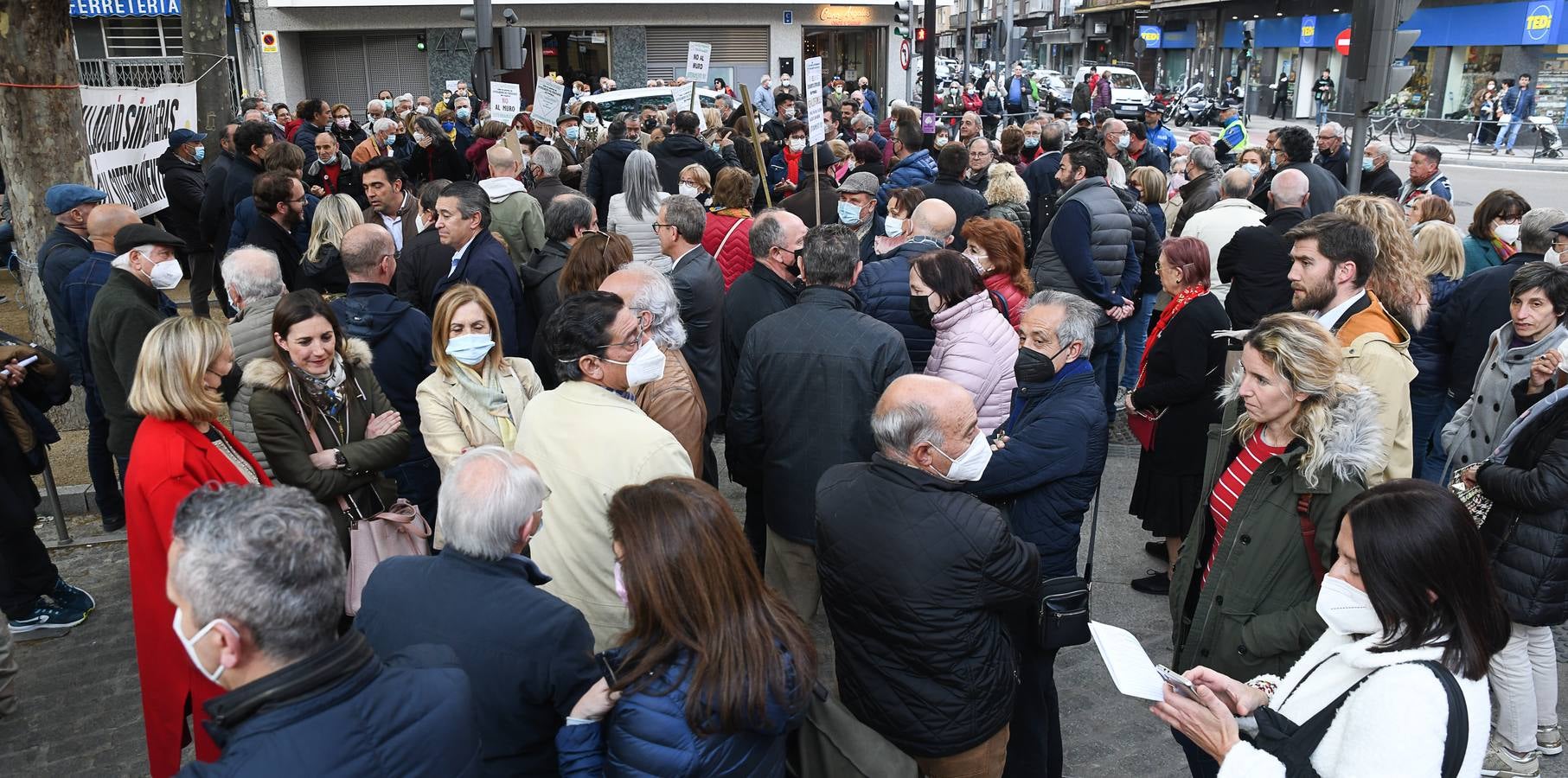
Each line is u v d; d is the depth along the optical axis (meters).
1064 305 3.49
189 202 8.98
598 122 18.36
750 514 4.80
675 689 2.08
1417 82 32.81
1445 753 1.87
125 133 8.84
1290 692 2.23
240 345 4.20
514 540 2.30
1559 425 3.24
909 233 5.86
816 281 3.94
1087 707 4.17
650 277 3.88
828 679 4.30
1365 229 3.85
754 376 3.94
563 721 2.32
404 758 1.79
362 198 10.50
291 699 1.71
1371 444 2.68
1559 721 4.04
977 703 2.73
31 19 6.74
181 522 1.79
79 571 5.29
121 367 4.56
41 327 7.18
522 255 6.78
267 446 3.47
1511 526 3.42
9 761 3.83
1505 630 1.96
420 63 30.92
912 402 2.71
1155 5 48.84
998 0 63.69
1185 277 4.64
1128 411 4.85
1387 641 2.00
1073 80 38.78
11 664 4.08
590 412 3.03
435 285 5.56
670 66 32.12
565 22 30.83
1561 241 5.00
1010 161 10.74
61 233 5.53
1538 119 25.72
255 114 13.70
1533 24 27.67
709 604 2.08
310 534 1.79
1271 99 39.78
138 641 3.21
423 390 3.82
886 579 2.66
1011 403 4.15
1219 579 2.93
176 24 25.06
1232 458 3.16
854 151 10.27
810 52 37.97
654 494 2.18
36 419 4.56
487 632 2.23
